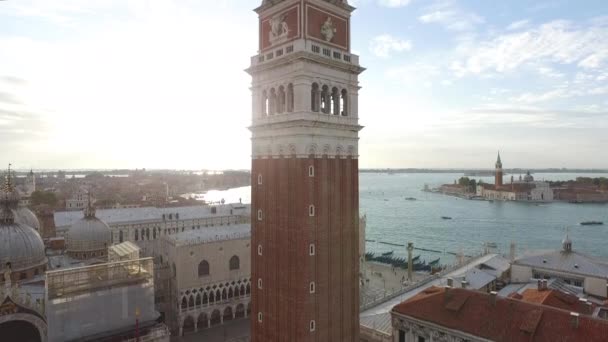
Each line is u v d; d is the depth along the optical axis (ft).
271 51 214.07
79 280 277.23
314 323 200.23
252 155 227.20
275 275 210.79
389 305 326.65
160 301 371.97
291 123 199.82
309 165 198.90
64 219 557.74
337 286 212.02
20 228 317.42
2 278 296.30
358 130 226.58
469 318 226.58
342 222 215.72
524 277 384.47
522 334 207.00
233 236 396.98
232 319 389.19
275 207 211.41
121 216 536.01
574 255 383.45
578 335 196.44
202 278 370.32
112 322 284.82
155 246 447.42
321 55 201.67
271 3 213.66
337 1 213.46
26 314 262.67
